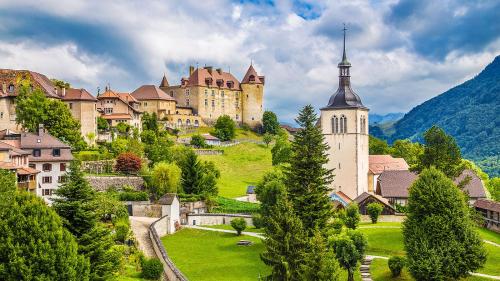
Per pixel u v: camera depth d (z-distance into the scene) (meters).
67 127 147.88
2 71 159.62
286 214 79.81
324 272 68.50
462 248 85.00
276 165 196.12
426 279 84.50
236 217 125.12
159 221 109.19
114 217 97.62
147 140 183.00
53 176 118.38
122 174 137.75
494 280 86.94
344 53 148.62
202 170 143.75
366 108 148.88
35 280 54.56
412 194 91.12
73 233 62.12
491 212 124.25
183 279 76.50
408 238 89.06
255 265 94.62
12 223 56.97
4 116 153.50
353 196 144.38
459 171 119.94
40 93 146.62
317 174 102.81
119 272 75.00
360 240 87.00
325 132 147.12
